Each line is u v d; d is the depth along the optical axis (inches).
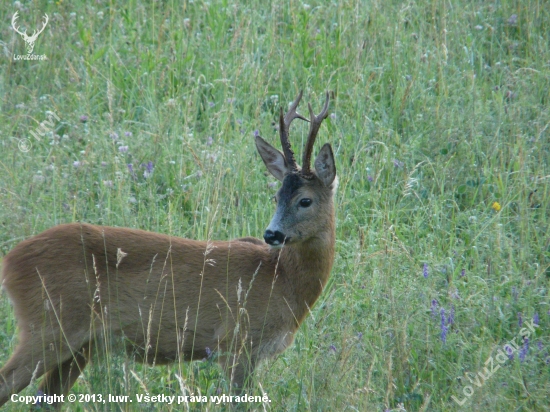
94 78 1048.2
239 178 876.6
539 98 1057.5
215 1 1211.9
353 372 631.8
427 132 989.2
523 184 871.7
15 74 1070.4
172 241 650.2
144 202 855.7
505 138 974.4
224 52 1104.8
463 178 930.1
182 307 633.0
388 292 708.7
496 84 1109.1
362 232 783.7
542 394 610.5
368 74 1084.5
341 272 787.4
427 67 1099.9
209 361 621.3
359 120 994.7
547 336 689.0
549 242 811.4
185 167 900.6
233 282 644.7
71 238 619.8
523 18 1206.9
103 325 613.9
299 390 597.0
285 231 653.3
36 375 596.7
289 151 692.7
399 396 634.2
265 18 1197.7
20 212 770.2
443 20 1136.2
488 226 839.1
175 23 1171.9
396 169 933.8
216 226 804.0
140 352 644.1
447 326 673.6
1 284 614.2
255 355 647.8
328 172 672.4
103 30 1165.7
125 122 960.3
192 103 1017.5
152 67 1064.2
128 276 625.0
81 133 928.9
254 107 1023.0
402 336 651.5
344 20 1163.9
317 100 1005.8
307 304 671.1
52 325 600.7
